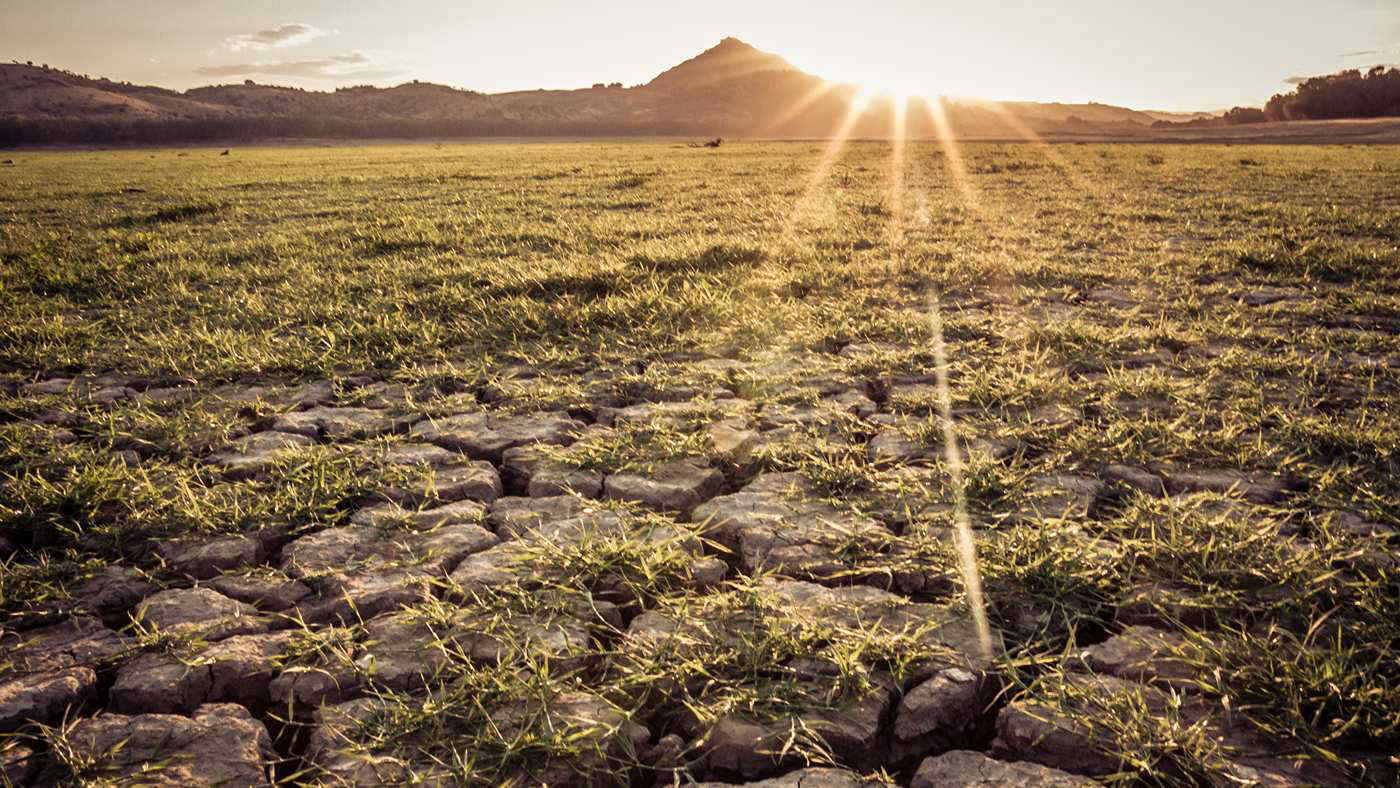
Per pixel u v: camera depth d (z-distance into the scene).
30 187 21.22
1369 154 30.83
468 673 1.89
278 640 2.07
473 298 6.09
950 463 3.01
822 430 3.44
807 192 15.64
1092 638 2.12
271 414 3.83
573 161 32.06
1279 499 2.74
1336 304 5.68
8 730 1.79
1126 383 3.82
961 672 1.88
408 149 63.28
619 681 1.89
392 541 2.54
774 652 1.94
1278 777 1.58
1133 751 1.63
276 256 8.75
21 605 2.24
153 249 9.22
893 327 5.11
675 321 5.38
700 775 1.70
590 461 3.11
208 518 2.65
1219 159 26.75
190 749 1.71
